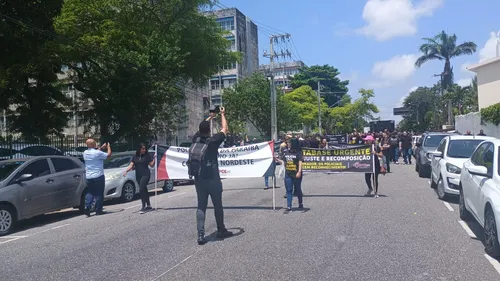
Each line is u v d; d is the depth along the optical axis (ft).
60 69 90.99
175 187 62.34
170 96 92.17
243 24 234.38
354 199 40.63
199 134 26.73
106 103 95.09
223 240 26.61
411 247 23.94
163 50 89.25
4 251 27.48
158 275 20.51
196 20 103.40
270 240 26.16
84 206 41.24
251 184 56.90
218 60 108.06
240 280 19.35
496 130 110.01
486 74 132.36
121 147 92.02
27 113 88.99
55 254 25.57
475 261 21.38
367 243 24.88
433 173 46.57
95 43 81.66
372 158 41.57
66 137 89.30
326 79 287.48
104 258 23.94
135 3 93.97
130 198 48.01
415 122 290.15
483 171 23.70
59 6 59.88
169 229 30.48
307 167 42.98
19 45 59.93
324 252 23.29
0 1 54.85
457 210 34.68
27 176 34.86
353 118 256.52
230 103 160.76
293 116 175.52
